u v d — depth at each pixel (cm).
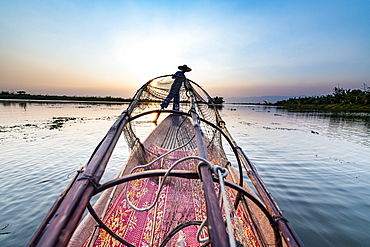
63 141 683
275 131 1040
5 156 526
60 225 64
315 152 645
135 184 249
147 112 224
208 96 400
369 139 867
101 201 200
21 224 272
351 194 364
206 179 93
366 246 238
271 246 142
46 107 2434
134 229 179
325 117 2081
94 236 156
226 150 658
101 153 109
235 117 1911
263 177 435
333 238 251
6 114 1491
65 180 396
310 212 306
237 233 144
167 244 165
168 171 103
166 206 210
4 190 355
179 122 598
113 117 1406
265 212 114
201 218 192
